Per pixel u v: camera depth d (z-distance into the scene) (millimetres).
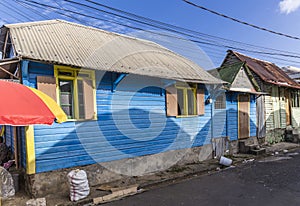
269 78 12656
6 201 4926
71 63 5258
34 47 5371
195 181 6375
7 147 7605
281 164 8023
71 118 5727
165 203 4832
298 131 13844
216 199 4949
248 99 11148
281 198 4848
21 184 5578
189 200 4953
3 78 6695
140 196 5281
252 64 14070
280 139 13156
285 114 13836
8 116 3191
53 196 5164
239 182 6102
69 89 5742
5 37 6785
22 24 6438
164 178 6590
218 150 9523
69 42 6484
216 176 6801
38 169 5098
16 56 4680
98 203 4930
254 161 8711
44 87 5191
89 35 7629
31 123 3408
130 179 6473
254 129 11461
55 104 4199
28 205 4555
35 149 5066
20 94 3711
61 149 5465
